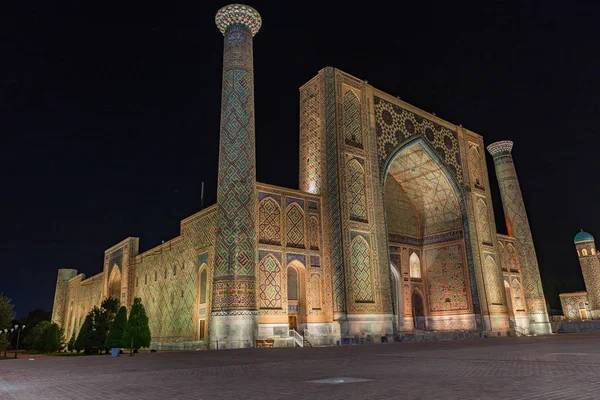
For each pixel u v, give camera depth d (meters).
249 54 14.50
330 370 5.29
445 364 5.68
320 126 16.48
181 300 16.09
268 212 14.30
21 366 8.00
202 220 15.38
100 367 7.05
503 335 19.25
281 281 13.94
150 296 19.19
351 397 3.25
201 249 15.09
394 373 4.76
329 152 15.87
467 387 3.59
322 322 14.50
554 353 7.08
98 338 16.98
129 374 5.61
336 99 16.25
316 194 15.70
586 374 4.22
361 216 15.70
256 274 13.08
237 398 3.40
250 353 9.39
